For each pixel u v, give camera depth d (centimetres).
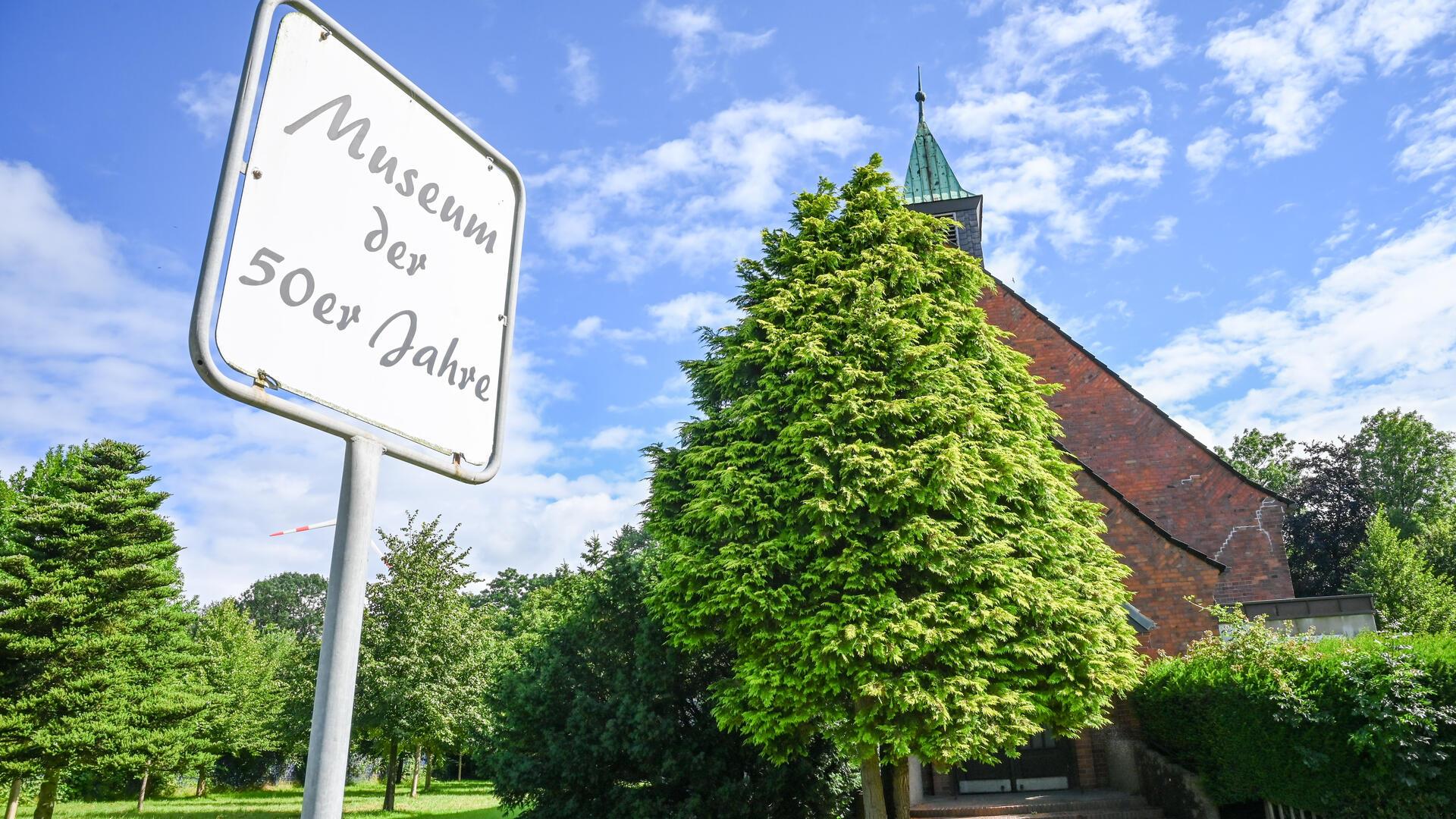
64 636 2414
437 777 5503
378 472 210
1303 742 1168
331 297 208
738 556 1373
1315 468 4953
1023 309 2494
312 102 213
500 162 270
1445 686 990
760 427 1510
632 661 1656
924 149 2983
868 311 1513
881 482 1334
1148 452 2322
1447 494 4991
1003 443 1491
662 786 1491
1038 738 1938
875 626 1264
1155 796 1672
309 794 177
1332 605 1870
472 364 246
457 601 2977
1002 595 1296
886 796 1830
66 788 3578
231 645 4059
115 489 2742
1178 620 1930
